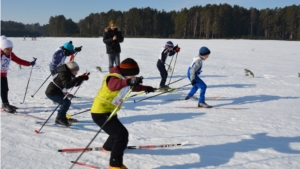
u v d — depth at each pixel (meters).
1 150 3.45
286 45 34.28
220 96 7.26
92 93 7.04
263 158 3.41
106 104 3.13
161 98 6.80
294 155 3.53
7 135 3.96
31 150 3.49
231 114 5.47
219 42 40.56
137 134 4.18
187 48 27.30
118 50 8.72
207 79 10.03
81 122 4.68
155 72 11.31
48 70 11.01
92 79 9.14
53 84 4.49
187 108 5.88
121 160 3.01
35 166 3.08
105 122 2.99
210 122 4.89
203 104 5.98
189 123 4.80
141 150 3.60
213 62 16.39
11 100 6.05
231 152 3.58
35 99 6.20
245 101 6.73
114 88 2.91
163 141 3.92
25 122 4.61
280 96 7.39
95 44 31.50
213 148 3.71
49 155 3.37
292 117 5.33
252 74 10.99
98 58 16.30
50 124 4.54
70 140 3.87
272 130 4.51
